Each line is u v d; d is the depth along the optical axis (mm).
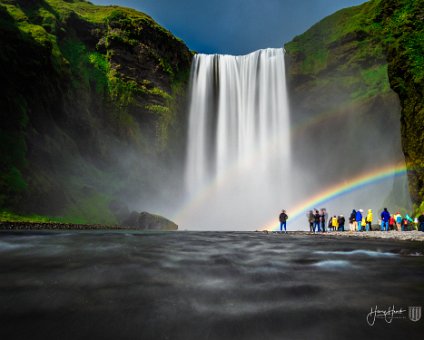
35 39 36188
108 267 7359
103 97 48938
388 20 41688
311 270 7281
